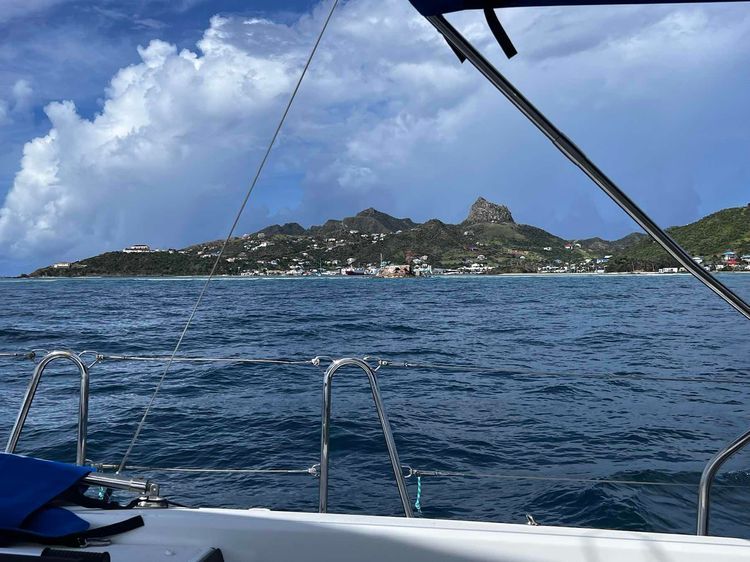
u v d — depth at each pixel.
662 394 8.45
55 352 2.25
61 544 1.32
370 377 2.11
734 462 5.36
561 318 26.41
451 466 5.29
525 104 1.13
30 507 1.39
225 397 8.05
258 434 6.21
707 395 8.37
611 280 112.81
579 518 4.26
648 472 5.13
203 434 6.24
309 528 1.39
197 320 25.36
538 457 5.57
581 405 7.73
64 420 6.88
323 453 2.08
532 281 117.19
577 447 5.89
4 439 6.06
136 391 8.57
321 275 191.62
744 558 1.30
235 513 1.47
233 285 107.44
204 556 1.30
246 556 1.37
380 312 31.38
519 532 1.38
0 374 10.13
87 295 60.31
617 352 14.73
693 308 32.53
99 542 1.35
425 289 75.94
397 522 1.42
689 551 1.32
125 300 48.41
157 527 1.41
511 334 19.38
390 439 2.06
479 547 1.34
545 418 7.02
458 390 8.59
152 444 5.90
